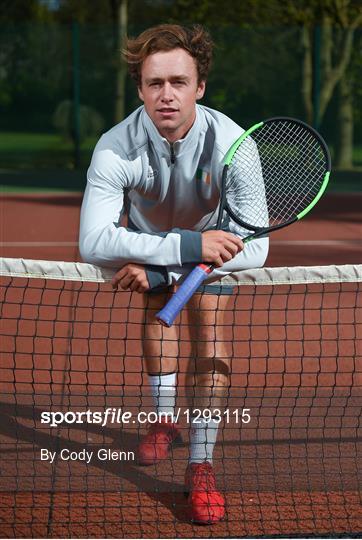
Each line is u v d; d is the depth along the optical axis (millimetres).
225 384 4809
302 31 22219
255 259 4465
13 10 29672
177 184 4422
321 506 4582
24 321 8016
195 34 4156
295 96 22375
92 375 6598
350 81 22328
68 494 4695
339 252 12625
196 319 4750
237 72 22297
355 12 22766
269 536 4223
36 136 23562
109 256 4203
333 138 22578
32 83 23344
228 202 4500
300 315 8234
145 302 4965
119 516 4461
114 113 23234
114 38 22938
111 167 4297
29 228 14922
